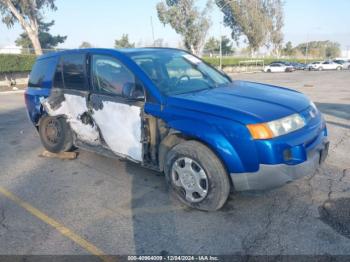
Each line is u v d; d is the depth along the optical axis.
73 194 4.07
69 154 5.32
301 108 3.50
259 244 2.89
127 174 4.59
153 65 4.05
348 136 6.11
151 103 3.69
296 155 3.13
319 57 92.06
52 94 4.97
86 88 4.47
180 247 2.93
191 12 41.12
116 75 4.07
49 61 5.22
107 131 4.25
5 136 7.17
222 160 3.27
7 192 4.23
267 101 3.51
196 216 3.41
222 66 41.88
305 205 3.49
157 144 3.79
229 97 3.61
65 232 3.25
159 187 4.14
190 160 3.41
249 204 3.57
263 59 51.44
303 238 2.93
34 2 28.89
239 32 56.38
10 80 23.28
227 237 3.02
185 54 4.79
